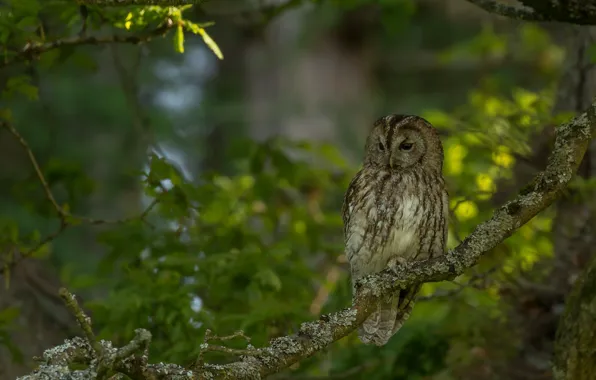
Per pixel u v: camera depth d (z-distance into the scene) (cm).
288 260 1138
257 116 2233
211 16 1465
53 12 1083
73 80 2078
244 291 1059
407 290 973
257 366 690
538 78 1773
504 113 1191
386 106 2425
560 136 746
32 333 1283
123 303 998
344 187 1490
